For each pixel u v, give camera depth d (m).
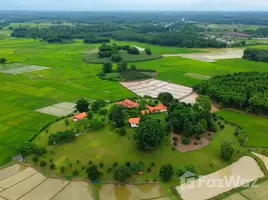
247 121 142.38
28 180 93.50
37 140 115.25
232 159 106.44
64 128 121.19
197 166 100.88
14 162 102.25
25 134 124.19
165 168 92.81
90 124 115.81
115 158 101.38
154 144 102.44
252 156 108.69
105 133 113.56
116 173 92.25
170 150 106.25
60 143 109.12
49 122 134.12
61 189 89.75
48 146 108.88
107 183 91.81
